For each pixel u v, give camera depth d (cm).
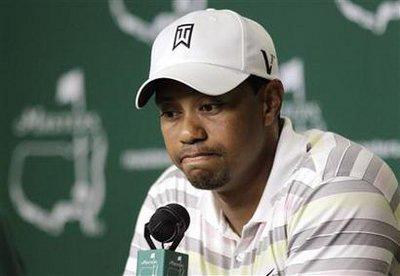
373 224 612
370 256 607
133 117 1218
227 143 607
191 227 686
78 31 1230
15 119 1235
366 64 1169
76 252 1225
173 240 563
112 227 1221
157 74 611
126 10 1222
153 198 738
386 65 1166
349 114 1172
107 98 1224
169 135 615
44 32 1235
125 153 1219
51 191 1231
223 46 620
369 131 1168
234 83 605
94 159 1224
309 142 661
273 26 1188
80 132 1229
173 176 728
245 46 623
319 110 1177
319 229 614
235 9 1197
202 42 620
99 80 1225
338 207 613
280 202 639
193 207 698
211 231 680
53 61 1234
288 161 646
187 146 608
